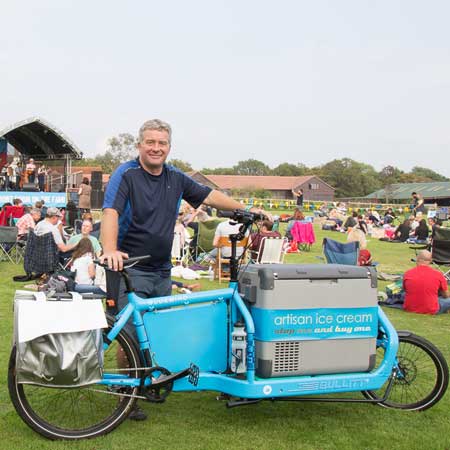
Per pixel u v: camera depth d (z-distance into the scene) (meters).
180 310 3.83
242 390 3.71
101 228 3.88
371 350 3.99
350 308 3.92
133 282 3.99
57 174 25.44
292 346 3.80
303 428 3.94
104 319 3.49
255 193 78.56
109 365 3.82
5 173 23.89
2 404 4.20
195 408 4.25
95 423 3.81
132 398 3.76
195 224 13.45
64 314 3.42
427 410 4.33
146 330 3.78
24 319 3.35
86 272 7.90
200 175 91.62
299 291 3.79
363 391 4.25
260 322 3.77
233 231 10.34
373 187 123.81
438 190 87.56
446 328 7.20
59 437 3.62
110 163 77.06
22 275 10.33
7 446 3.52
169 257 4.16
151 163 3.98
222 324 3.91
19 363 3.38
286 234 17.47
